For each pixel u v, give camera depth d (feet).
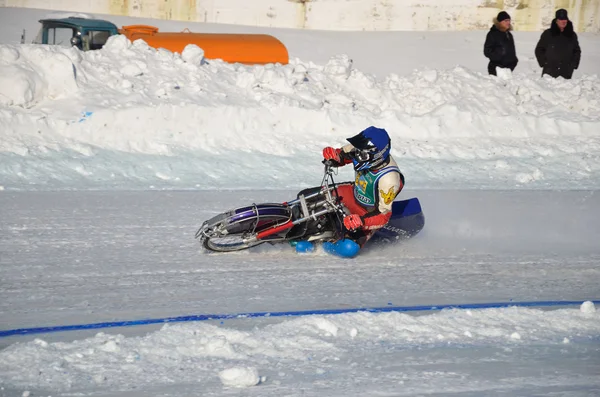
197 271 45.34
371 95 97.55
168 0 193.67
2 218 55.16
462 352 32.81
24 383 27.73
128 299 39.47
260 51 110.93
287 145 83.82
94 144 77.25
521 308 38.22
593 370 31.09
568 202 70.59
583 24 205.26
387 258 50.78
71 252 47.91
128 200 63.62
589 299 42.63
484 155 87.92
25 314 36.50
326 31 196.75
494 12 203.92
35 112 77.66
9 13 178.60
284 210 48.29
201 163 76.79
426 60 167.73
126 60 88.07
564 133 97.19
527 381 29.78
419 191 73.00
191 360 30.63
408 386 28.91
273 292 41.78
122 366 29.58
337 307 39.42
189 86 86.99
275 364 30.66
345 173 78.18
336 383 28.91
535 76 108.27
